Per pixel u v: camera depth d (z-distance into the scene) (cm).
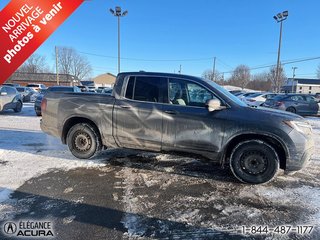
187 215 341
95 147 542
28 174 469
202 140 458
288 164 427
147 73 503
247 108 449
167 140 478
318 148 741
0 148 643
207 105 450
